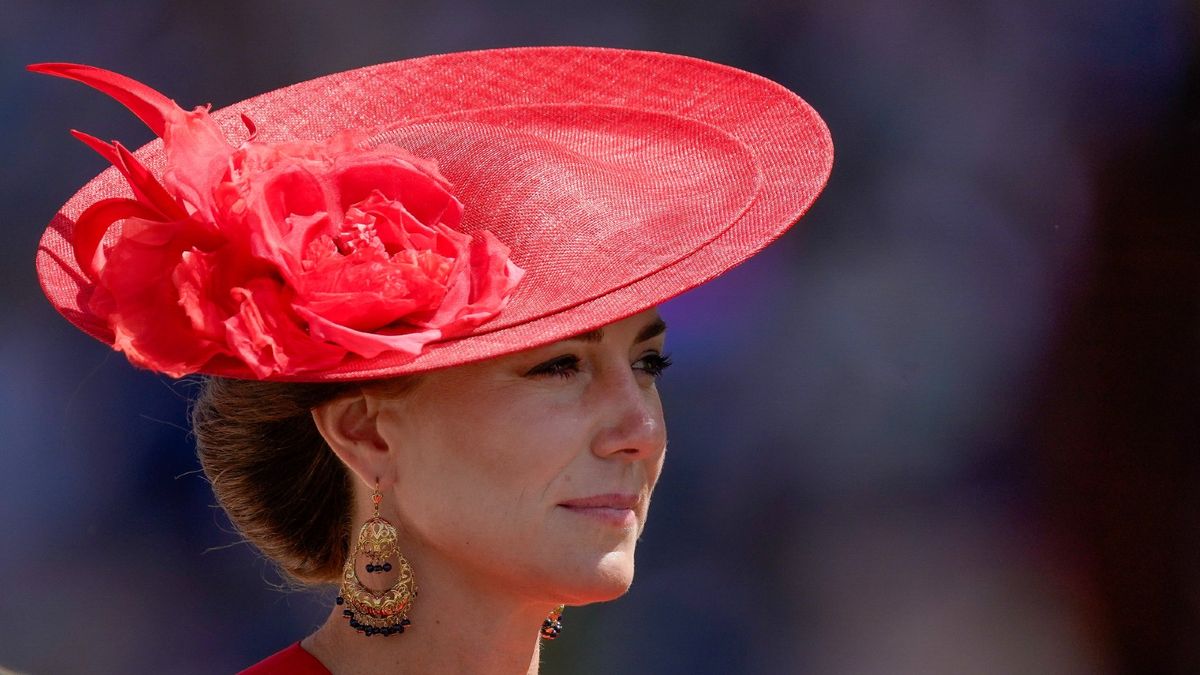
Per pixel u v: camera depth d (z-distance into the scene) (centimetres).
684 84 845
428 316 659
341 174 666
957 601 2016
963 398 2097
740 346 2162
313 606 2041
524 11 2405
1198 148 2044
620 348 717
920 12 2236
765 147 774
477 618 743
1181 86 2072
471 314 662
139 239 632
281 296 642
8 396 2120
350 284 640
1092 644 1944
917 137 2214
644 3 2377
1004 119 2166
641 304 666
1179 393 1989
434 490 714
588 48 882
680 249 699
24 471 2084
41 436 2103
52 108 2356
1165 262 2023
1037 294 2097
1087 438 2014
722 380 2150
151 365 618
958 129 2209
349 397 729
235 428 787
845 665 2008
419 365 643
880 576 2044
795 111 782
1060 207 2119
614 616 2005
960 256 2162
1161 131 2078
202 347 632
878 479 2086
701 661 1997
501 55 887
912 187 2195
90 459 2094
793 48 2312
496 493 702
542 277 689
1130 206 2083
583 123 841
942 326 2134
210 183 642
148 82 2397
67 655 2002
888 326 2138
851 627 2019
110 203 695
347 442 737
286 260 630
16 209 2312
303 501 795
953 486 2064
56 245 751
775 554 2075
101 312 638
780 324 2172
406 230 671
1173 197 2062
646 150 813
